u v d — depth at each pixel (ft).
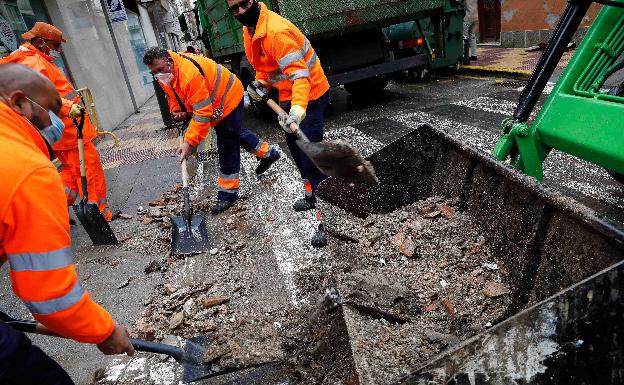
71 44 30.22
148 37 65.46
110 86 36.50
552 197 5.75
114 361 8.09
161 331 8.67
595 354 4.22
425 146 9.48
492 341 4.07
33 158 4.19
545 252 6.04
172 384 7.33
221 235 12.58
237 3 9.36
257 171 16.49
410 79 33.78
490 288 6.68
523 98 8.25
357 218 8.92
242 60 25.30
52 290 4.28
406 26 26.48
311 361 6.93
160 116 36.94
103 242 12.94
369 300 6.44
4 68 4.67
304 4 20.54
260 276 10.15
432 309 6.52
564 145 7.61
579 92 7.69
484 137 17.08
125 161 22.44
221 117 13.10
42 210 4.10
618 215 10.55
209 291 9.86
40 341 8.98
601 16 7.72
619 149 6.51
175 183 17.85
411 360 5.32
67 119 12.70
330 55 23.43
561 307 4.00
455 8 25.94
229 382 7.02
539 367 4.25
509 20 42.29
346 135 20.35
